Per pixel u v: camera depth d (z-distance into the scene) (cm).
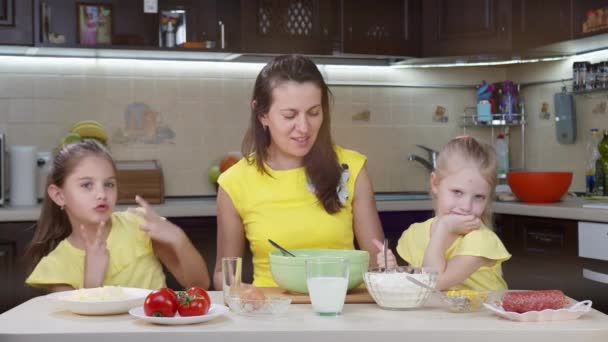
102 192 187
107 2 359
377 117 420
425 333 128
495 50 375
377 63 414
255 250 193
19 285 311
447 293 150
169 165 389
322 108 189
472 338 128
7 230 310
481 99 425
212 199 385
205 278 191
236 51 363
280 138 181
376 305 155
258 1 364
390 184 422
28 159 342
